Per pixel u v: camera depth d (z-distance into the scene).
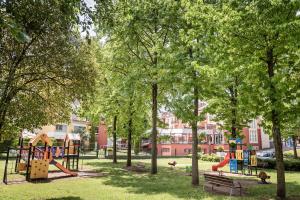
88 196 11.60
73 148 23.34
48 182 15.18
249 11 10.22
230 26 10.72
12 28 3.47
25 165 18.70
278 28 9.73
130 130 25.44
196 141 15.17
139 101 22.39
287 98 10.55
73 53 11.31
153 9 18.64
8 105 9.15
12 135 10.22
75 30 10.58
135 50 22.28
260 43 11.02
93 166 24.64
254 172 21.59
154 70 17.19
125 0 11.77
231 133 23.53
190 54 15.05
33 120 10.30
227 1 11.76
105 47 22.48
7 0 6.18
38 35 9.29
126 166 24.61
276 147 11.21
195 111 15.10
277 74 10.02
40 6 7.98
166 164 28.53
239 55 11.47
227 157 22.98
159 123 24.52
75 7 7.42
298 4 9.59
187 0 13.30
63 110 12.74
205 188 13.82
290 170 22.30
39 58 10.15
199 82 13.84
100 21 9.02
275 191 12.73
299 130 25.98
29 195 11.42
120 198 11.27
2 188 12.80
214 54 12.03
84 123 50.09
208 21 11.77
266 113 11.09
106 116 26.23
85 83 11.84
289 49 10.99
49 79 11.60
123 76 22.11
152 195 11.95
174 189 13.54
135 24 18.33
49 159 17.78
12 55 9.49
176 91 17.73
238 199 11.05
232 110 21.98
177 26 17.45
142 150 52.03
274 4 9.62
